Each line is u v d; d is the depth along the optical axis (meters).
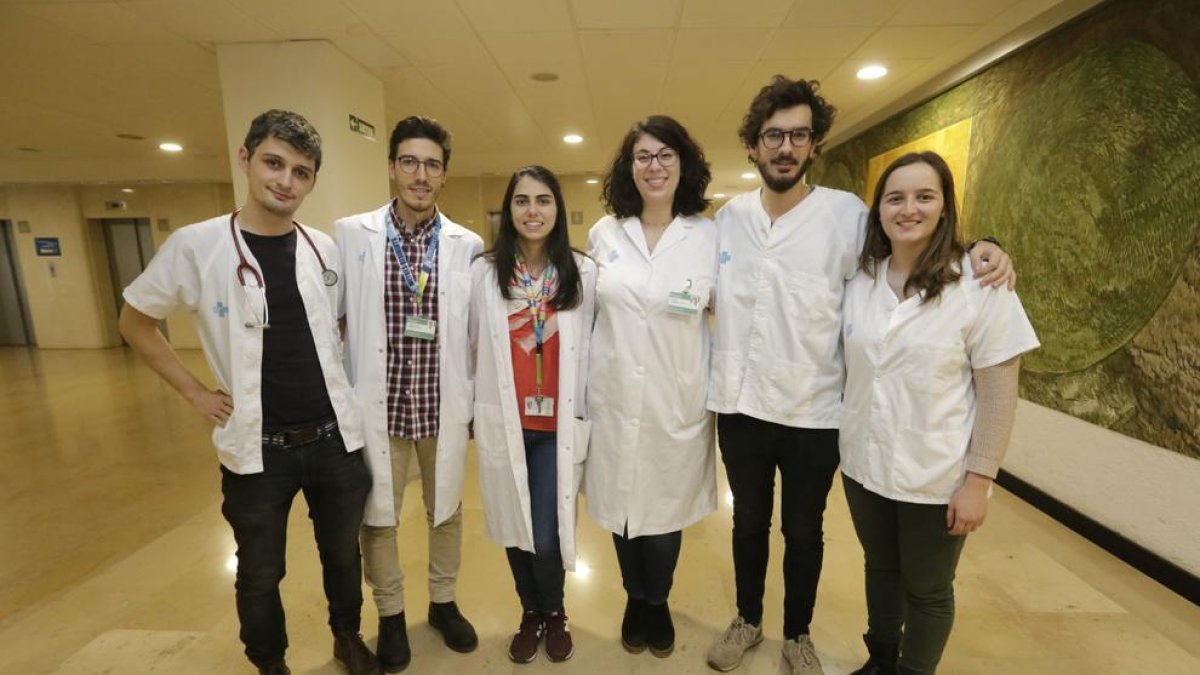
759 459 1.60
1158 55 2.17
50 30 2.93
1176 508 2.16
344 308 1.62
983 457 1.24
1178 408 2.14
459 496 1.76
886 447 1.33
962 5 2.76
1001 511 2.85
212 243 1.35
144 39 3.07
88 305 8.66
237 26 2.92
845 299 1.49
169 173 7.52
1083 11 2.49
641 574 1.80
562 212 1.59
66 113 4.59
